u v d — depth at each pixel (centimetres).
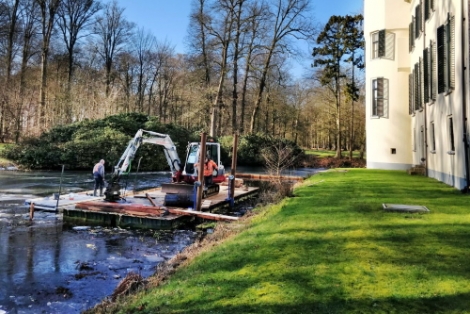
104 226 1092
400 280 434
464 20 1162
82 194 1549
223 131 4703
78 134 3106
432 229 669
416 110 1905
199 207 1188
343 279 443
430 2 1548
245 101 4709
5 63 4019
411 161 2180
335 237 635
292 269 484
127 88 5366
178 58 5538
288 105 4897
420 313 354
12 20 3969
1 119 3747
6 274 663
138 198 1483
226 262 543
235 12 3572
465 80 1160
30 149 2834
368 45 2352
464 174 1169
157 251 838
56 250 827
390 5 2212
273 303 384
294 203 1049
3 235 951
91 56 4978
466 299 379
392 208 878
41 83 3631
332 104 4384
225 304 390
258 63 4109
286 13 3769
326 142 6562
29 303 541
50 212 1246
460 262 491
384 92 2245
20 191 1745
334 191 1276
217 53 3762
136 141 1348
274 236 665
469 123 1131
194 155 1625
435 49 1499
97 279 646
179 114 5478
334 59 3959
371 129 2331
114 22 4941
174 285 479
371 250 554
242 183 2148
